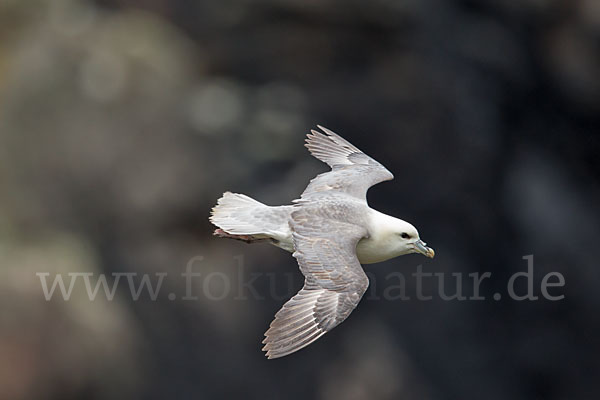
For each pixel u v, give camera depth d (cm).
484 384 2017
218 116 2167
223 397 1841
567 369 2130
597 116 2281
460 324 2052
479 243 2156
